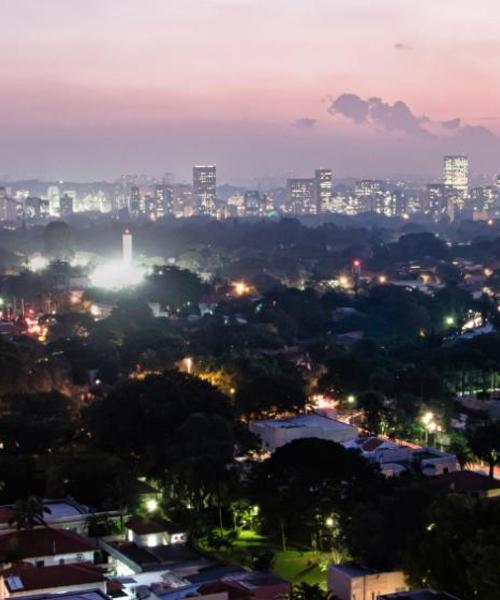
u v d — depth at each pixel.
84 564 138.75
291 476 159.38
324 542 152.38
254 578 134.12
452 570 121.56
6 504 169.38
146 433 198.25
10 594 125.50
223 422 189.25
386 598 118.69
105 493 166.25
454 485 169.62
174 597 127.44
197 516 157.88
